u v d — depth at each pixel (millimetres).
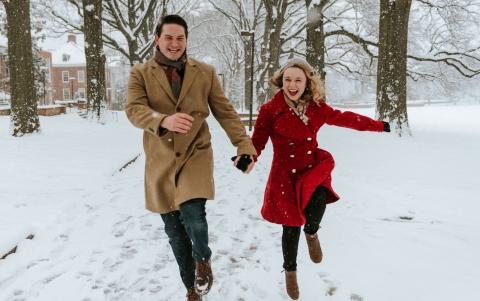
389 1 14352
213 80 3057
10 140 11812
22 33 12555
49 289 3520
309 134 3285
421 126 19703
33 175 7488
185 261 3086
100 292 3467
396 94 14055
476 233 4703
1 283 3605
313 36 18578
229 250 4371
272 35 27703
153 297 3369
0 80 38906
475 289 3441
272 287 3545
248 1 36281
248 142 3037
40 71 38781
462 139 13930
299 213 3191
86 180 7199
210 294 3422
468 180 7320
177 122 2539
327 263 3975
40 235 4660
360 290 3457
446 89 25109
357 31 25484
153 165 2996
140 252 4297
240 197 6547
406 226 4961
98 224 5102
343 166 8531
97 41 18219
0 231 4555
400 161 9203
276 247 4449
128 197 6301
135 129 16609
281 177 3299
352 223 5082
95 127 16453
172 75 2893
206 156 2977
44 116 20016
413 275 3705
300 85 3207
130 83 2891
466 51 20094
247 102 34812
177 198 2844
